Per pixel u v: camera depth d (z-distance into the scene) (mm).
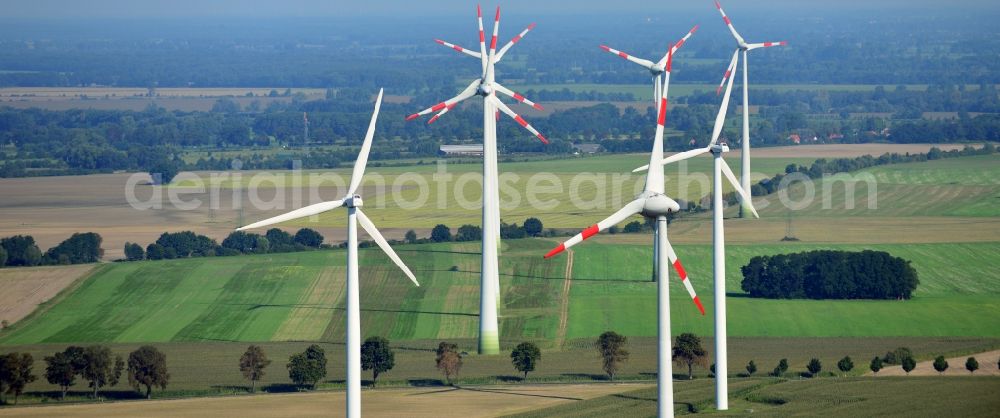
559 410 170000
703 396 176875
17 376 184875
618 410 168750
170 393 188250
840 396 171375
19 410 175750
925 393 171625
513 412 170375
